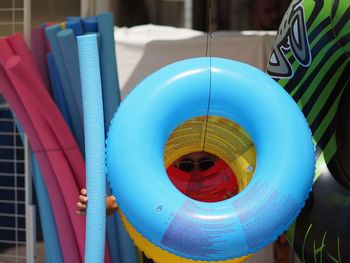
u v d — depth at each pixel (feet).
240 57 13.61
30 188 13.76
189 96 9.34
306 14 10.21
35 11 13.84
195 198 10.80
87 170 9.50
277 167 9.06
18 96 12.86
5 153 14.53
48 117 12.74
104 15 12.58
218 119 9.77
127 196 8.99
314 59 10.31
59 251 13.17
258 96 9.33
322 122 10.49
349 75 10.38
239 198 9.05
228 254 8.93
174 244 8.92
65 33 12.51
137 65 14.07
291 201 9.00
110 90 12.67
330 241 10.02
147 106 9.23
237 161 9.84
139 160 9.04
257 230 8.89
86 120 9.52
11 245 14.53
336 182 10.28
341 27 9.82
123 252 13.05
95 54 9.55
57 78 13.12
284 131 9.17
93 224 9.46
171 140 10.00
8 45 12.87
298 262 13.61
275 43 10.83
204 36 13.79
